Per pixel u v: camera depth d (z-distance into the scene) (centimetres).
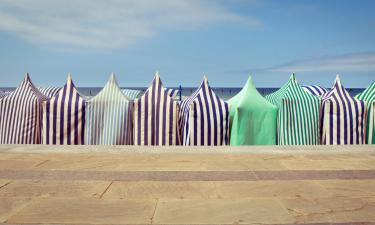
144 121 830
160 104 831
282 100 855
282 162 638
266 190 481
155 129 830
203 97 828
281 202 435
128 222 374
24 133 826
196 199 445
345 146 780
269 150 734
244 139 832
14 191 471
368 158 673
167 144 827
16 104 836
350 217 389
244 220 381
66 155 678
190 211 405
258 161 643
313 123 855
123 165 608
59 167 591
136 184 504
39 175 545
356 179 535
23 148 733
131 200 440
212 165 612
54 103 808
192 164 618
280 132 855
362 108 855
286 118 855
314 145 790
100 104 816
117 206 420
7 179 524
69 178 530
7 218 381
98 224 369
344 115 852
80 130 812
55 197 448
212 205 425
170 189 484
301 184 509
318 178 539
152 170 578
